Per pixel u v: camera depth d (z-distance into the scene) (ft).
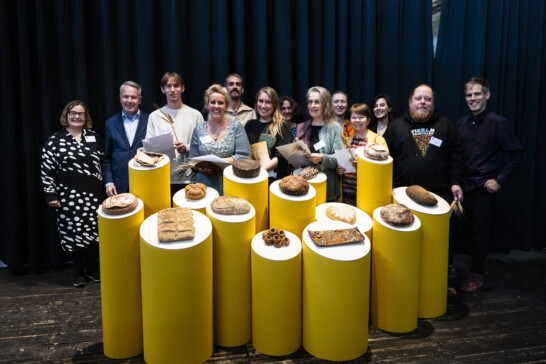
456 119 12.10
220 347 7.02
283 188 7.04
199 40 10.84
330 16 11.41
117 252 6.37
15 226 10.29
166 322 6.05
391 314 7.40
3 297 9.00
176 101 9.87
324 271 6.27
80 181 9.49
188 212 6.53
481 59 11.76
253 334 6.93
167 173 7.04
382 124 10.53
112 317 6.59
